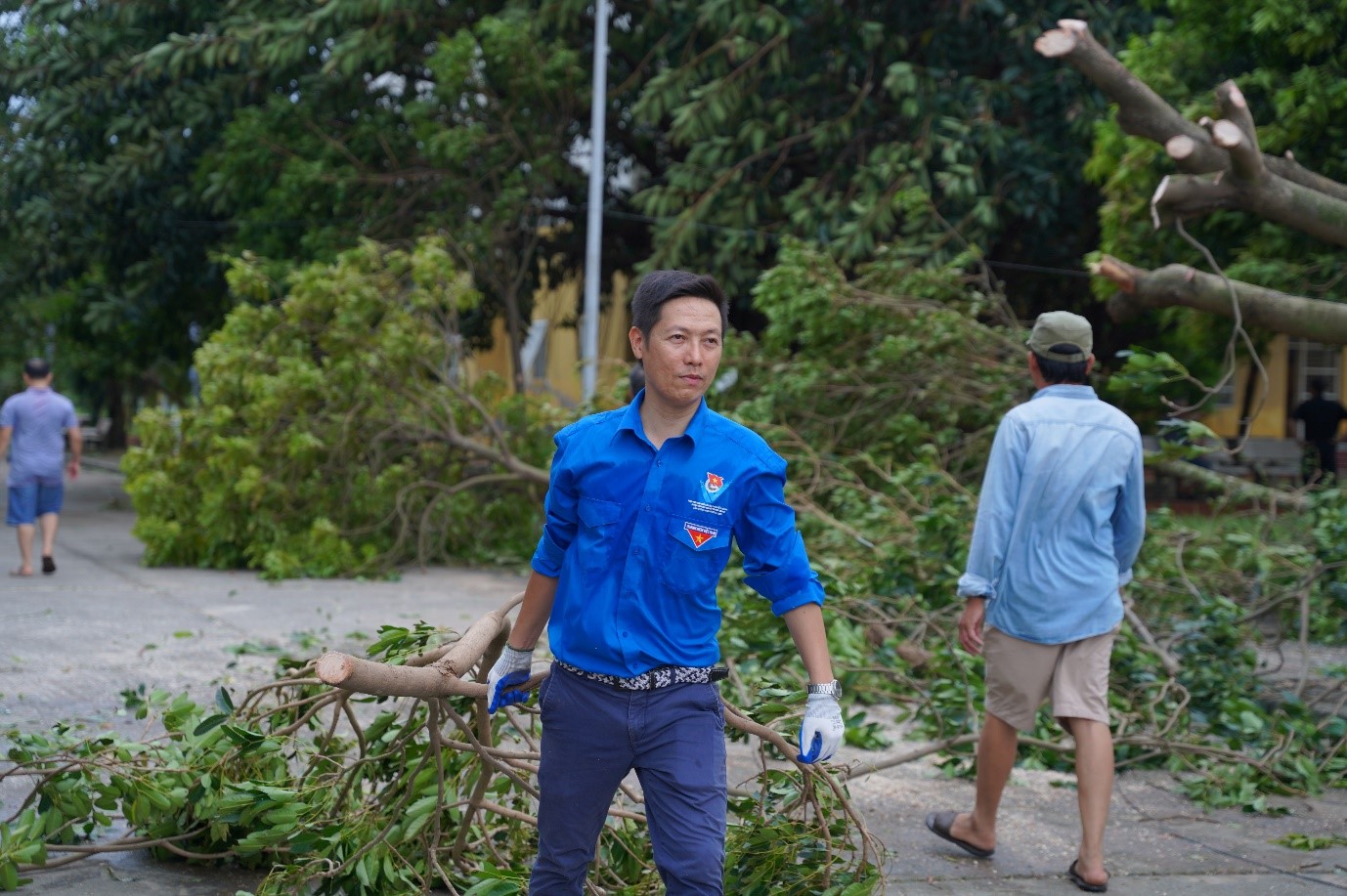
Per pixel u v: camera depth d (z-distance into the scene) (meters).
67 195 16.67
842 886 3.48
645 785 2.71
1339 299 9.66
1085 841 4.09
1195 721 6.25
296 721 3.96
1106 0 13.95
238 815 3.55
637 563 2.67
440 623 8.32
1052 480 4.20
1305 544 8.41
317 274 11.12
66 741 3.94
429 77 16.34
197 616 8.44
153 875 3.86
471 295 11.73
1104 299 10.80
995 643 4.27
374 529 11.04
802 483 9.59
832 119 14.75
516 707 3.71
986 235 13.88
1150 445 16.02
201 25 16.25
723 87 13.58
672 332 2.66
